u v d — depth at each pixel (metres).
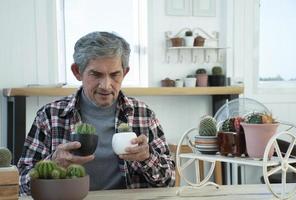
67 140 1.55
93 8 3.38
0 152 0.98
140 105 1.66
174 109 3.48
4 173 0.93
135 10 3.47
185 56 3.48
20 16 3.13
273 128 1.13
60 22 3.31
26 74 3.16
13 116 2.94
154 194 1.24
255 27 3.64
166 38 3.43
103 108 1.58
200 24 3.50
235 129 1.20
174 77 3.46
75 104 1.57
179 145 1.36
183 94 3.22
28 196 1.23
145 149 1.29
